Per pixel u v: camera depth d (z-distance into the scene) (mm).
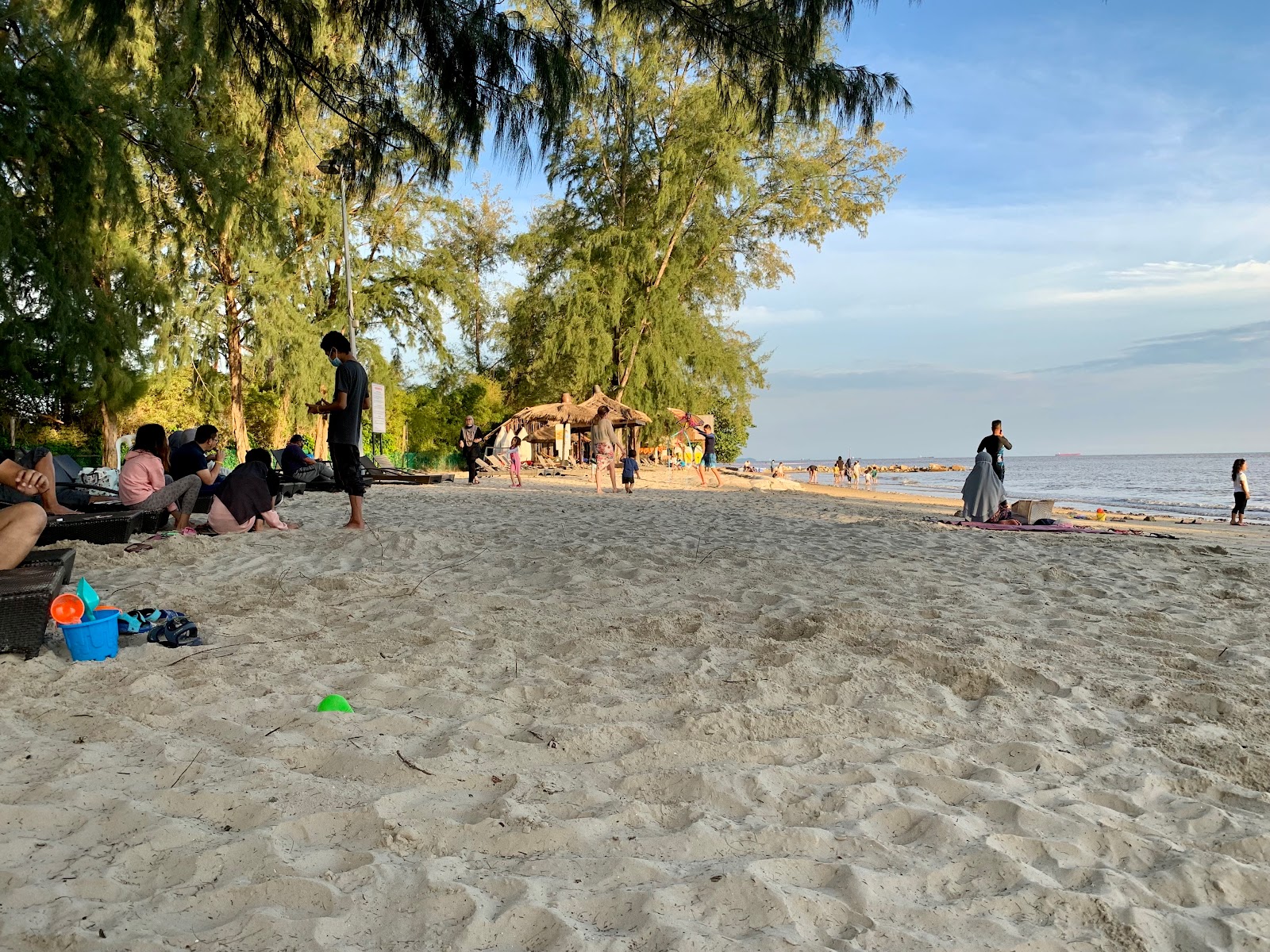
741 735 3367
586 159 36656
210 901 2111
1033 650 4781
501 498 16891
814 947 1989
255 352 31250
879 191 39219
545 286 39750
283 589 6031
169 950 1889
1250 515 27078
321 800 2676
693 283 40531
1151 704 3898
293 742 3146
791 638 5023
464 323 41156
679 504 17266
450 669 4160
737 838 2531
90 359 18031
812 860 2400
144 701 3545
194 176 19234
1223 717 3748
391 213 35812
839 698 3848
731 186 34750
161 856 2312
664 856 2441
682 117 34531
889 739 3414
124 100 17422
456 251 49969
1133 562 8797
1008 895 2258
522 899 2150
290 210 29594
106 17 7781
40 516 4695
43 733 3215
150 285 20219
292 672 4109
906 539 10445
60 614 4125
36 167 16344
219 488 10078
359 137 8266
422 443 44281
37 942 1893
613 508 15102
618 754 3209
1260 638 5234
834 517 14633
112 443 24500
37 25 16203
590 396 37969
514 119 7164
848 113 7180
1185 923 2164
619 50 8086
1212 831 2703
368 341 35312
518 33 6922
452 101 7027
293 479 16266
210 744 3143
